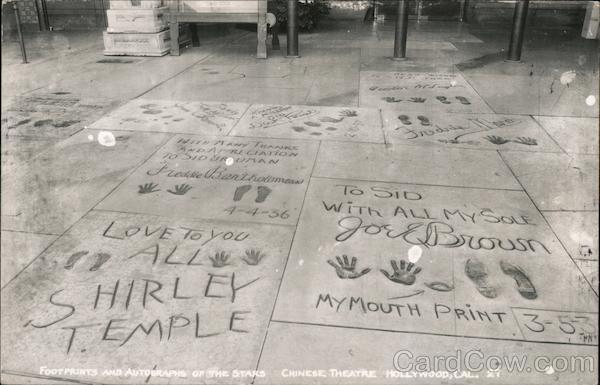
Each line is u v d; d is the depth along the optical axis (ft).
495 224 10.75
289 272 9.05
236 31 38.32
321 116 17.93
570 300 8.37
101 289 8.57
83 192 12.06
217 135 15.94
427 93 21.02
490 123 17.30
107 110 18.44
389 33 37.40
